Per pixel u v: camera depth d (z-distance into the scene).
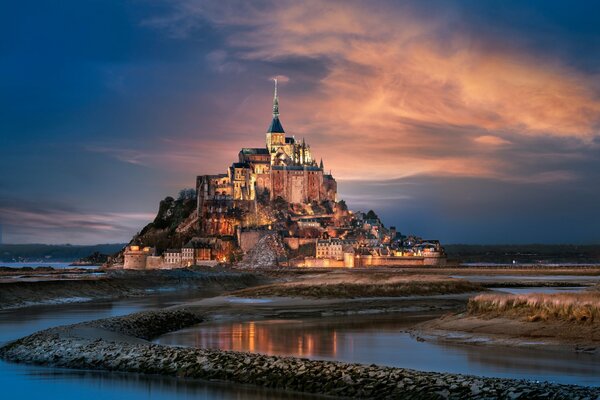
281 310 119.44
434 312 118.69
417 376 47.34
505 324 74.31
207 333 84.00
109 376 55.62
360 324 96.12
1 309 121.44
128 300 151.88
